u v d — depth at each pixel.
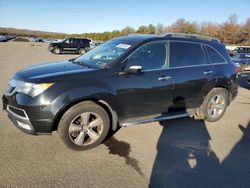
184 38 5.04
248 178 3.51
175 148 4.24
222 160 3.95
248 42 71.44
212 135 4.88
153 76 4.46
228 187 3.29
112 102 4.08
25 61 16.48
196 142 4.52
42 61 16.94
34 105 3.58
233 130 5.21
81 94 3.76
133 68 4.07
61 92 3.65
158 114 4.73
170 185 3.25
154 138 4.57
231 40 73.50
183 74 4.84
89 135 4.01
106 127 4.11
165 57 4.70
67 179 3.24
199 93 5.19
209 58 5.35
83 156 3.82
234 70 5.75
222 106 5.65
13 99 3.77
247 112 6.53
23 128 3.79
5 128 4.60
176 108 4.95
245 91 9.49
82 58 4.98
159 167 3.64
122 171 3.49
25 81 3.72
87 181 3.23
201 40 5.32
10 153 3.76
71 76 3.81
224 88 5.60
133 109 4.37
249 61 15.98
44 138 4.28
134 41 4.58
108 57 4.43
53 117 3.64
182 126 5.21
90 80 3.89
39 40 72.00
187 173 3.54
